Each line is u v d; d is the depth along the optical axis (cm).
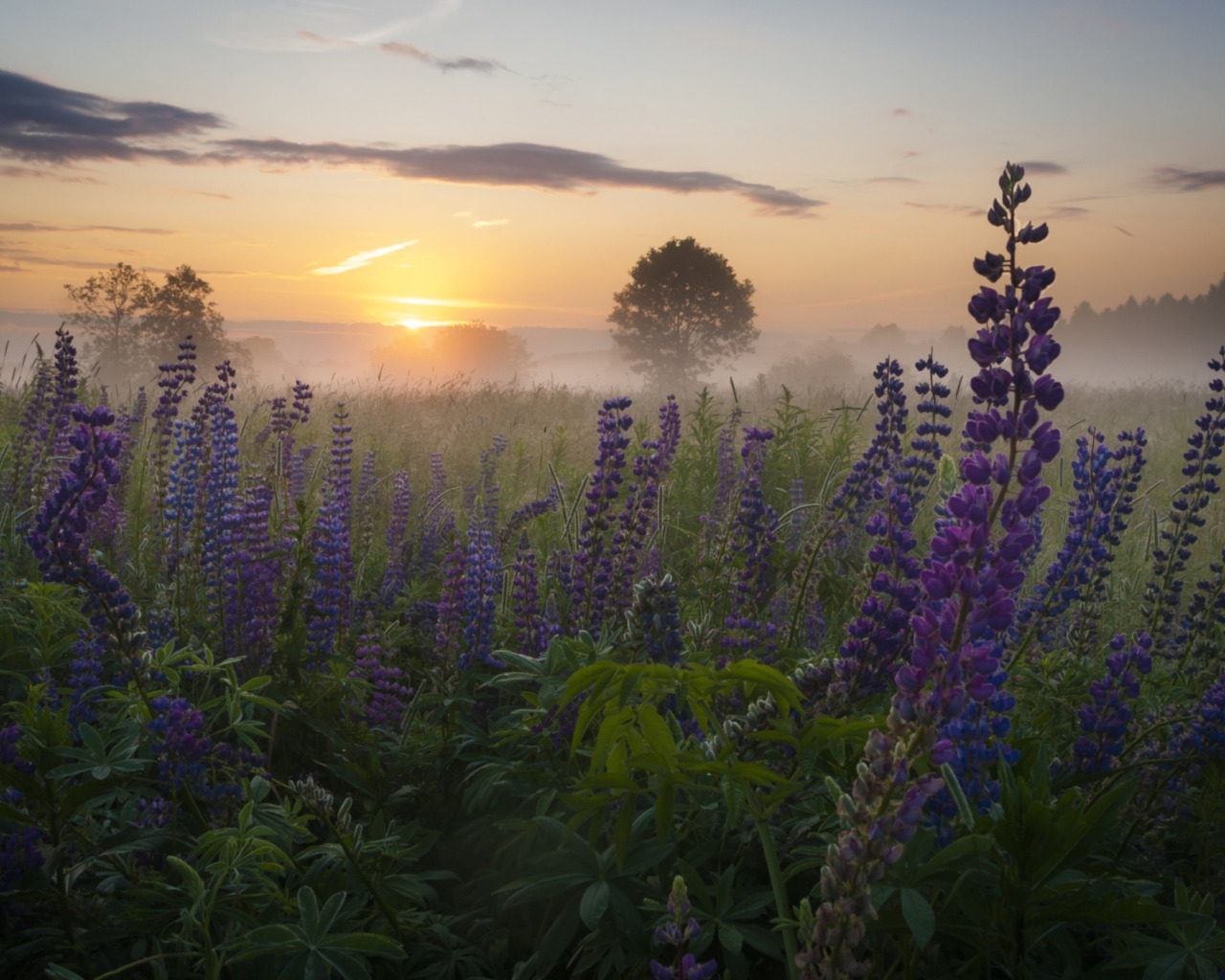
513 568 403
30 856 229
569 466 929
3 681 343
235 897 216
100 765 231
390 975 237
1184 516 451
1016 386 167
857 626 241
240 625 382
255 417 1062
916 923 167
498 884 264
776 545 408
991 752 198
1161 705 318
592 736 293
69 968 221
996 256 172
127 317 7431
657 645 246
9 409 862
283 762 326
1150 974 180
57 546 249
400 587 521
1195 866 269
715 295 8031
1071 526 382
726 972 207
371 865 250
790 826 238
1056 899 187
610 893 218
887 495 255
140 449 679
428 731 320
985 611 153
